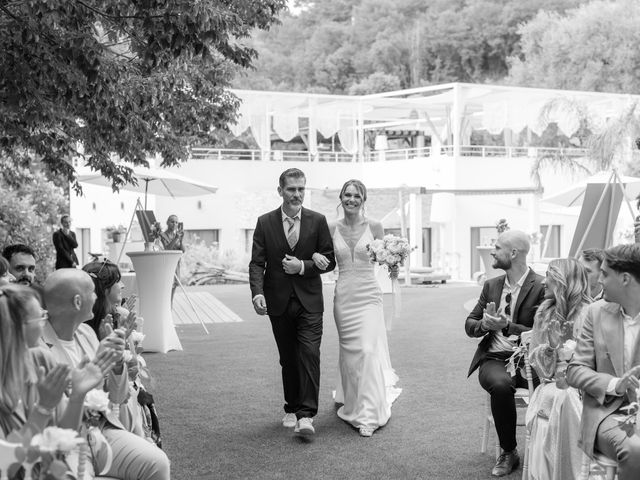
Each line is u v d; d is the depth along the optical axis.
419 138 38.84
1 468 3.39
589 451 4.75
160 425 7.84
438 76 61.16
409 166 32.97
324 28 64.38
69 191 32.56
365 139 39.56
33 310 3.71
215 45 8.37
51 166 12.12
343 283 7.91
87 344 4.95
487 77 60.53
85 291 4.68
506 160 32.44
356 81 63.03
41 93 8.46
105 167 12.62
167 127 13.44
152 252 12.09
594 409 4.77
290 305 7.58
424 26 61.66
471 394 9.05
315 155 33.34
